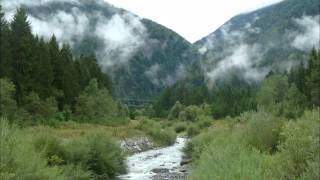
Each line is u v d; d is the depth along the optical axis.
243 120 22.03
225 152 12.52
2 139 10.09
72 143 19.61
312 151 8.62
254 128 15.78
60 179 11.56
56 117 58.72
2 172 9.27
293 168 8.67
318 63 81.69
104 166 20.53
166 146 54.16
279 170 8.91
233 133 19.69
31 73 60.25
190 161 28.59
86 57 100.75
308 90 80.38
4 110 44.38
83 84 80.69
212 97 164.38
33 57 60.59
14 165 9.86
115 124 69.00
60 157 17.95
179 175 22.81
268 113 16.97
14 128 11.16
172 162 31.41
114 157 21.81
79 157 18.98
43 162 11.20
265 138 15.12
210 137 26.97
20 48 59.62
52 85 66.81
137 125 61.66
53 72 66.69
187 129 78.25
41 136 17.86
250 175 9.12
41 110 55.62
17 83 57.12
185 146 33.25
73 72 76.25
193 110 113.00
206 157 14.09
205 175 10.73
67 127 53.75
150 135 55.78
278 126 15.36
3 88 46.22
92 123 66.62
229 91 158.12
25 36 61.41
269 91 96.69
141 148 45.91
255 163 10.52
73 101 69.56
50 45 74.50
